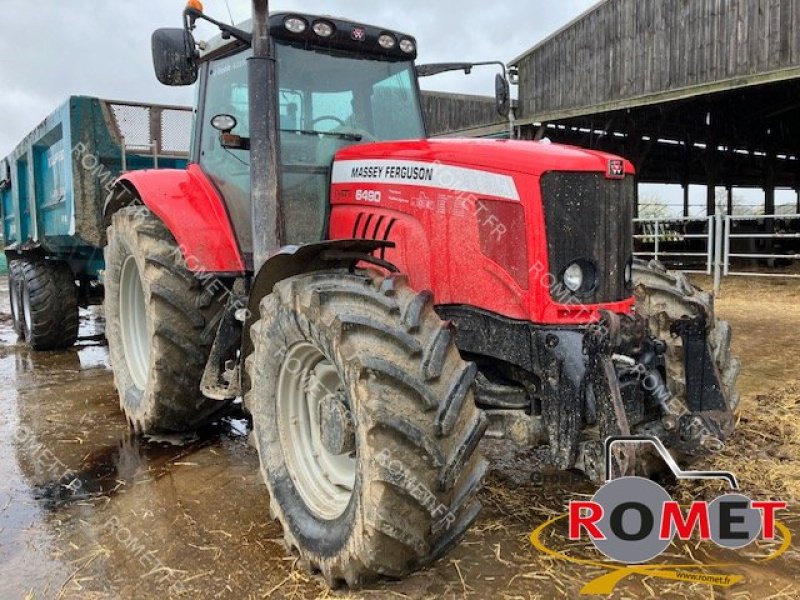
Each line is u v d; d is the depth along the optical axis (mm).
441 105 16922
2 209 9117
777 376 5910
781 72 11094
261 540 3205
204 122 4453
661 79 12727
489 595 2691
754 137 19031
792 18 10914
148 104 6895
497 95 4477
